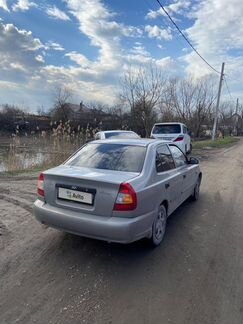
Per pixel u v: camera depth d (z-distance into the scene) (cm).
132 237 344
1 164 1262
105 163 412
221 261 383
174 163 511
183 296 304
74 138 1434
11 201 625
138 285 322
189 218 552
